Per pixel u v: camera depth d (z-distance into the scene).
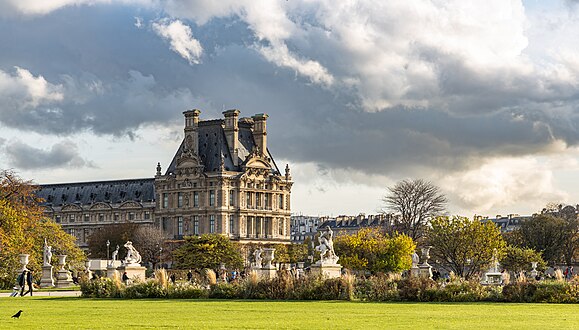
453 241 137.12
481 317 49.28
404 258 165.38
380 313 52.44
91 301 69.00
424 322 45.75
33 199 147.75
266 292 71.50
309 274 77.06
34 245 134.38
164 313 52.59
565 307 59.28
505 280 79.38
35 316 50.12
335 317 49.00
